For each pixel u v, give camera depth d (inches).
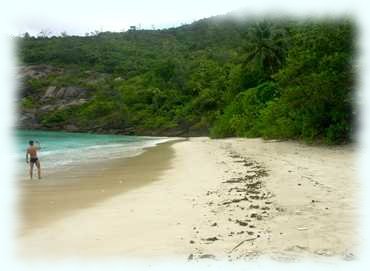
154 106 3907.5
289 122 1177.4
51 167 887.1
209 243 292.5
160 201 464.8
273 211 372.5
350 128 951.0
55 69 5236.2
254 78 2306.8
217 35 6382.9
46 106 4522.6
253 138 1598.2
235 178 596.7
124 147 1624.0
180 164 880.9
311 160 734.5
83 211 443.5
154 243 302.8
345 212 353.4
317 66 998.4
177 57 5039.4
